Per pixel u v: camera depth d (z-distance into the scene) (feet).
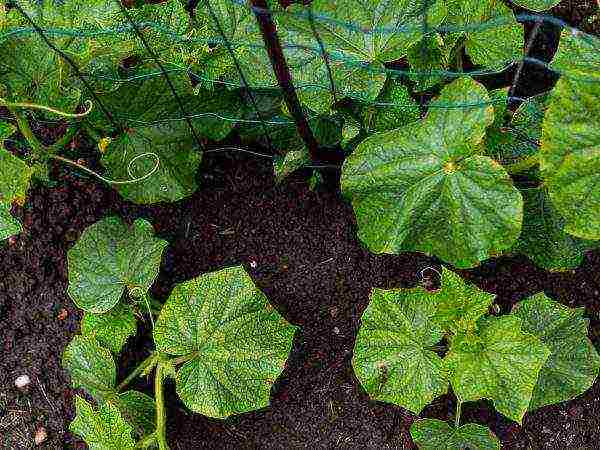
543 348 1.61
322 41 1.73
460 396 1.64
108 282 1.87
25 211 2.04
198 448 1.92
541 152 1.42
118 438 1.66
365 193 1.67
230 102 1.88
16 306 2.01
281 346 1.79
